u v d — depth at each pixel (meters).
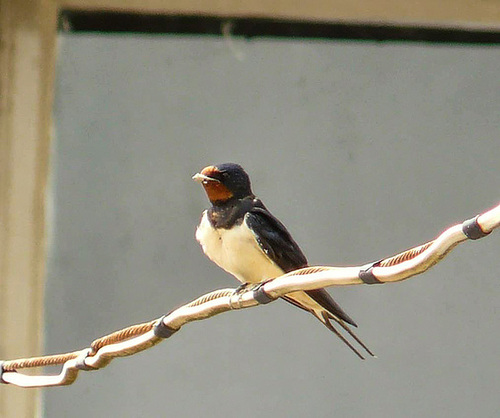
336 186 13.47
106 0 13.80
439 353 13.33
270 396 13.26
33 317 13.73
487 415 13.20
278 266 7.85
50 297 13.84
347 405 13.23
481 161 13.55
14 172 13.96
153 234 13.67
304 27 13.94
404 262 5.29
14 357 13.67
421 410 13.23
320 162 13.52
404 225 13.40
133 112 13.91
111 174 13.86
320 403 13.25
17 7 14.13
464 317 13.35
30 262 13.86
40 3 14.02
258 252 7.81
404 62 13.82
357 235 13.37
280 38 13.91
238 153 13.57
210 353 13.41
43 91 14.08
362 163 13.52
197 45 13.95
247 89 13.75
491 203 13.45
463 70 13.80
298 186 13.45
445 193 13.50
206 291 13.48
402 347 13.34
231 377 13.33
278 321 13.41
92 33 14.13
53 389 13.59
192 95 13.81
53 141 14.09
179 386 13.32
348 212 13.40
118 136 13.91
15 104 14.03
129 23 13.98
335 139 13.59
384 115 13.64
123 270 13.71
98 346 7.34
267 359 13.34
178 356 13.41
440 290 13.40
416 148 13.59
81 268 13.81
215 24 13.94
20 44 14.04
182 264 13.55
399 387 13.30
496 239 13.45
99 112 13.97
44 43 14.10
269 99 13.72
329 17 13.73
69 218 13.93
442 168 13.55
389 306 13.40
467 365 13.30
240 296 6.31
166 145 13.72
